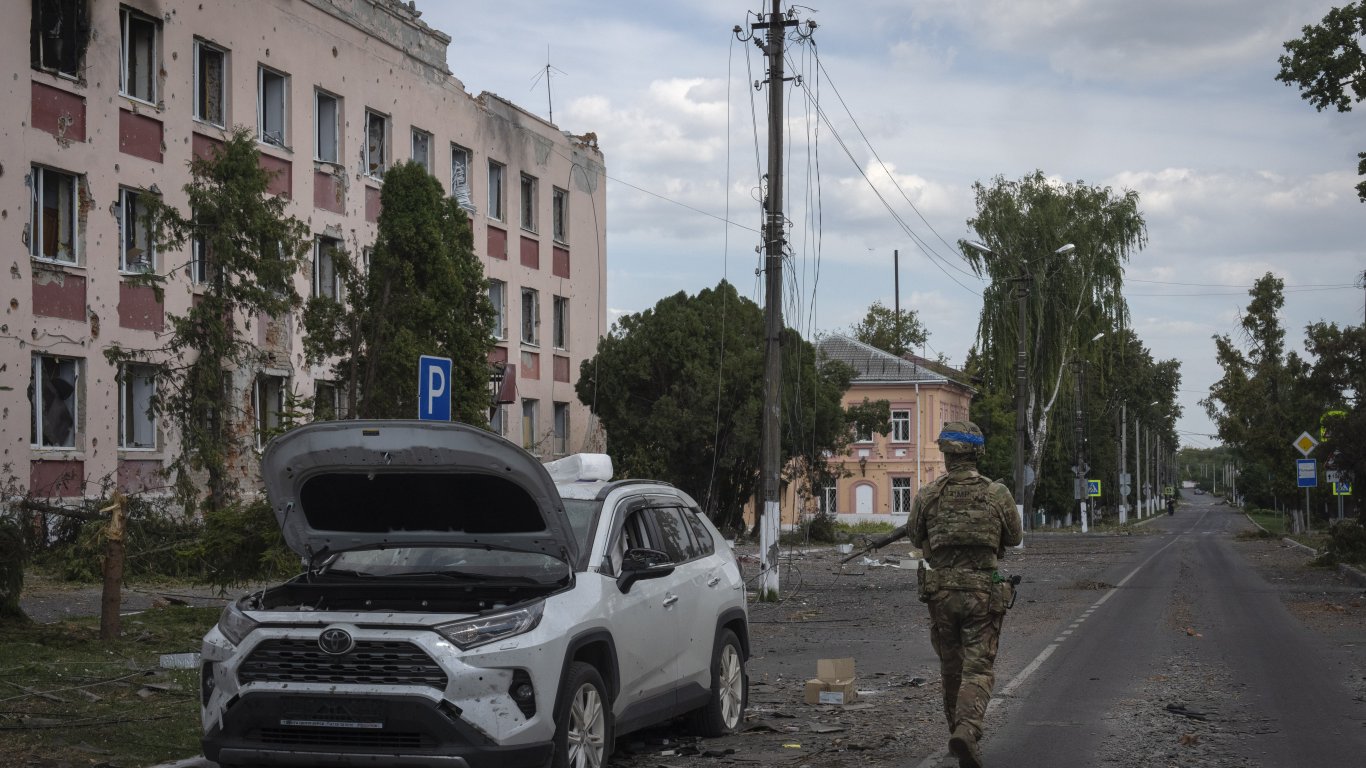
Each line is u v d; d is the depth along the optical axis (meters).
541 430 40.16
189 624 14.33
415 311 20.42
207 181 19.59
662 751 8.81
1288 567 33.31
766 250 23.50
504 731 6.81
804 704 10.99
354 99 31.42
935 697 11.34
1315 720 9.83
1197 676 12.41
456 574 8.09
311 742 6.89
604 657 7.77
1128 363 108.19
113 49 24.16
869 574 30.62
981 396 88.94
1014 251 59.66
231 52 27.20
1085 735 9.21
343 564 8.46
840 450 45.28
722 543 10.20
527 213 40.25
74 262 23.31
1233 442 57.06
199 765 7.95
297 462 7.79
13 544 12.96
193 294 25.89
